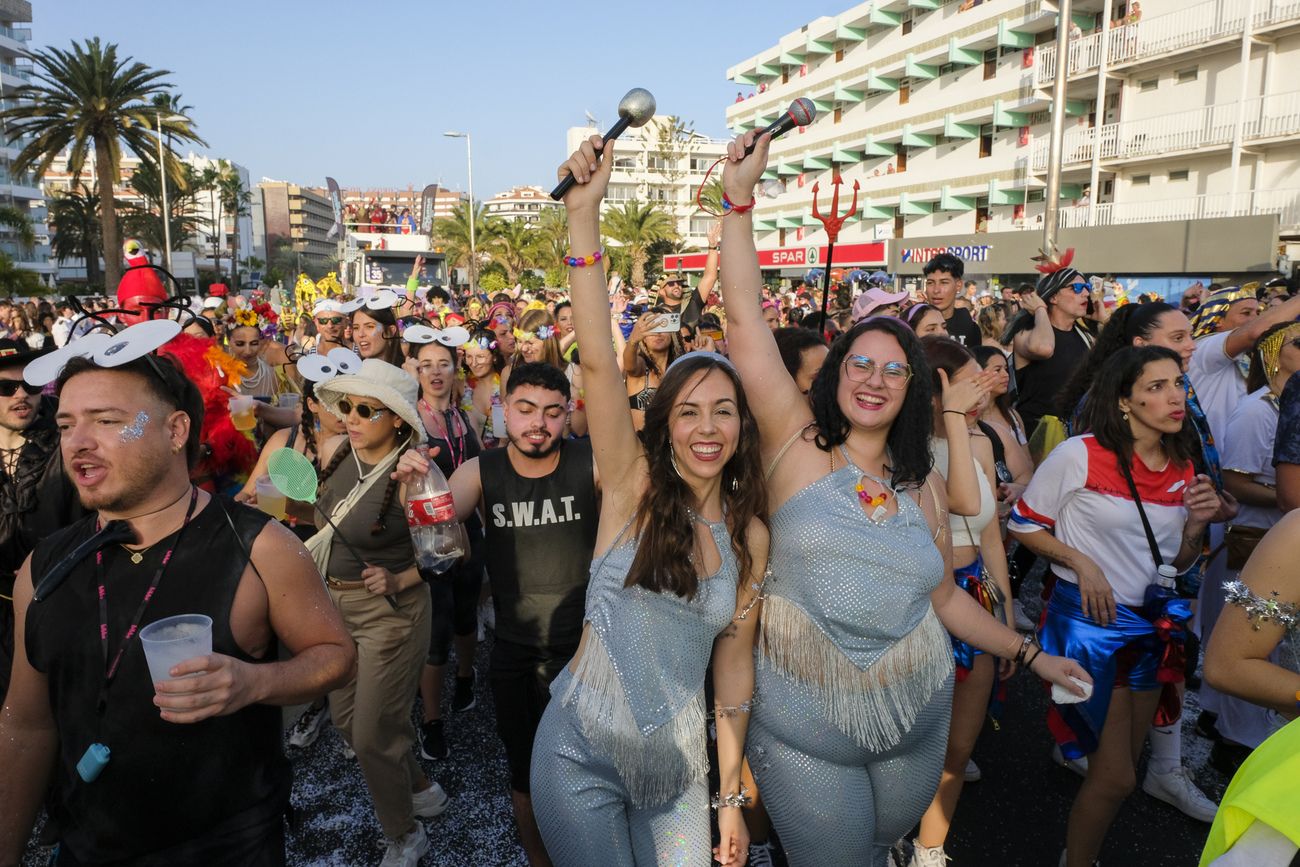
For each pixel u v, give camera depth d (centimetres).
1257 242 1981
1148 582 280
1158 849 308
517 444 276
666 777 214
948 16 3375
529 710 279
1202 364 469
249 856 176
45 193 6956
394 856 296
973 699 285
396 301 566
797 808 230
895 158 3828
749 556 223
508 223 5869
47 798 182
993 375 292
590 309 217
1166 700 299
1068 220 2698
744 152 229
